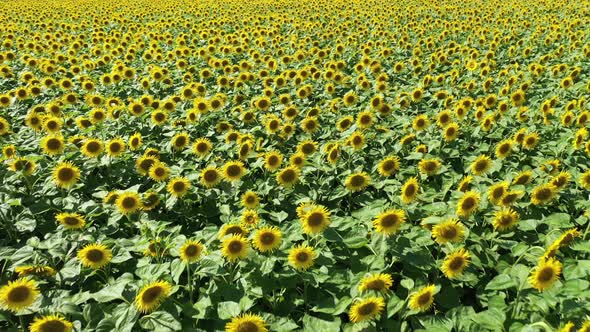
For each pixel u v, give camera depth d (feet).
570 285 13.84
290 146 28.43
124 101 38.01
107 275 15.97
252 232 16.84
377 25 68.64
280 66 47.93
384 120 31.60
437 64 46.32
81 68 46.78
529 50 47.73
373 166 24.72
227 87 39.04
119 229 19.02
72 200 20.26
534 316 13.39
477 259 16.35
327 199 22.09
